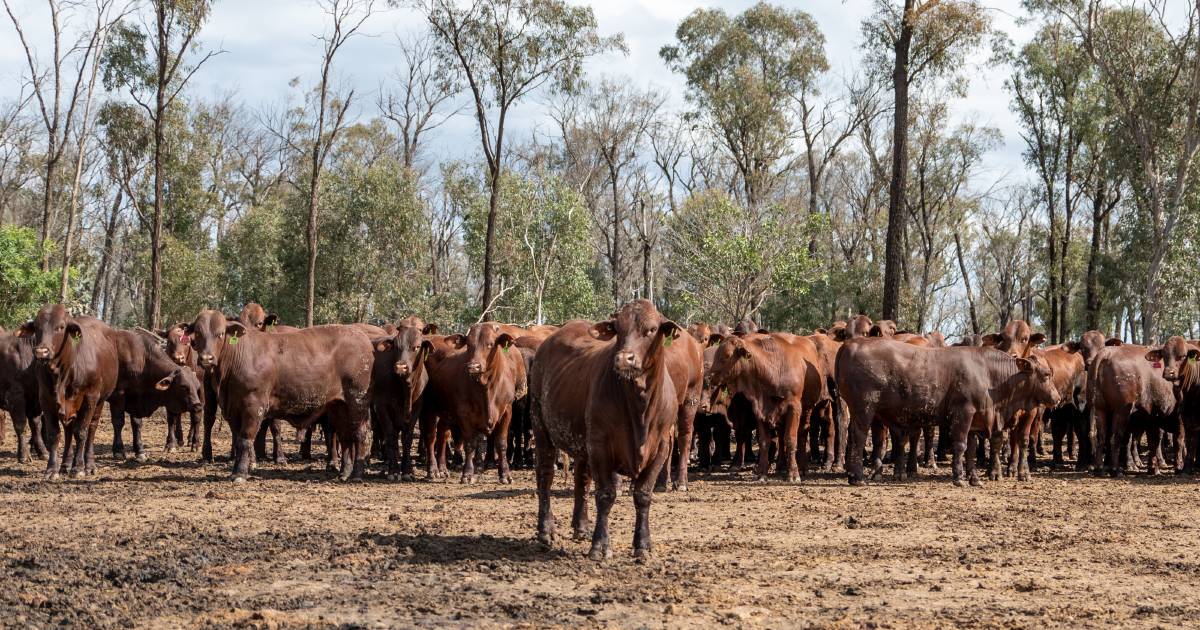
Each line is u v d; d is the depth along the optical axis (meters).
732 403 21.30
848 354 18.62
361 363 18.03
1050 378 19.42
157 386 19.81
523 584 9.51
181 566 10.19
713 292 48.66
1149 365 20.94
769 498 16.20
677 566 10.35
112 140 53.62
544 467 11.55
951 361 18.34
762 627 8.19
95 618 8.28
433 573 9.94
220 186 75.88
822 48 64.56
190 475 18.73
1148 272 46.16
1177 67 45.06
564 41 43.50
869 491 17.42
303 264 56.50
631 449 10.02
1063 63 55.59
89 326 18.34
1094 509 15.26
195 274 59.81
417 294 56.78
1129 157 50.75
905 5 39.78
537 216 55.44
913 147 61.97
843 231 69.62
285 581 9.60
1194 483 19.52
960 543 12.12
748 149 64.56
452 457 22.61
